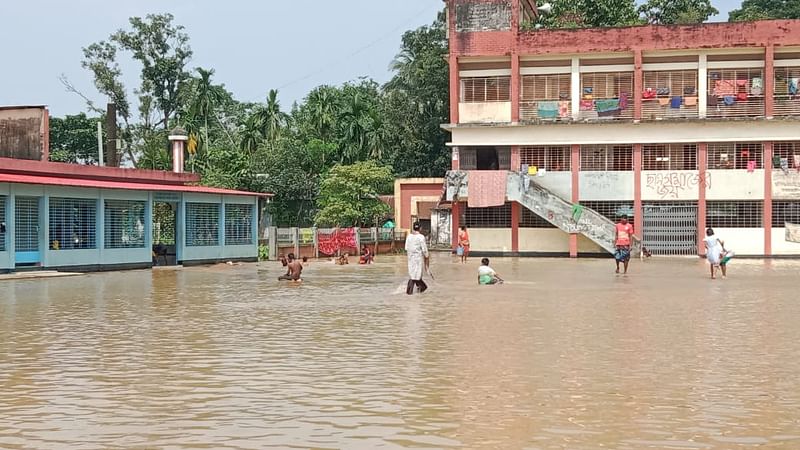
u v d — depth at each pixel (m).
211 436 6.76
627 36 39.12
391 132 60.91
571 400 7.96
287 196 53.47
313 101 67.94
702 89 39.16
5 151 34.81
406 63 61.94
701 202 39.09
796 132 38.12
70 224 29.14
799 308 16.22
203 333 12.96
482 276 22.75
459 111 41.34
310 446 6.43
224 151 55.50
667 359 10.25
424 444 6.45
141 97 70.31
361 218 49.66
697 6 53.81
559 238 40.75
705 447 6.34
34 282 24.73
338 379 9.09
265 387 8.69
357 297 19.20
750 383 8.77
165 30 70.56
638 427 6.94
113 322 14.49
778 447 6.34
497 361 10.16
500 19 40.25
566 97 40.72
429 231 51.94
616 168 40.09
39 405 7.94
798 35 37.56
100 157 46.41
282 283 24.03
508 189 39.84
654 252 39.78
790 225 38.66
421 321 14.31
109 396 8.31
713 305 16.83
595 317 14.74
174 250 35.41
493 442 6.49
